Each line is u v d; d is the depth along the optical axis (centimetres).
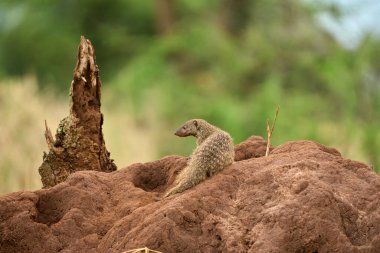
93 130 724
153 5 3133
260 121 2294
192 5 2967
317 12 2391
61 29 3291
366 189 552
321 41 2538
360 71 2119
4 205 589
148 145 1612
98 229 578
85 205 595
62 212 600
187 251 526
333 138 1802
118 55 3181
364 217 533
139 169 657
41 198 605
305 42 2573
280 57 2636
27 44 3316
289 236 520
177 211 536
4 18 3422
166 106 2417
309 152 603
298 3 2659
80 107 720
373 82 2136
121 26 3291
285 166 573
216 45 2709
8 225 580
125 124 1634
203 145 599
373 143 1645
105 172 694
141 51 2914
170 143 2056
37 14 3322
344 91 2103
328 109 2278
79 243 567
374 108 2053
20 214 582
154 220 535
